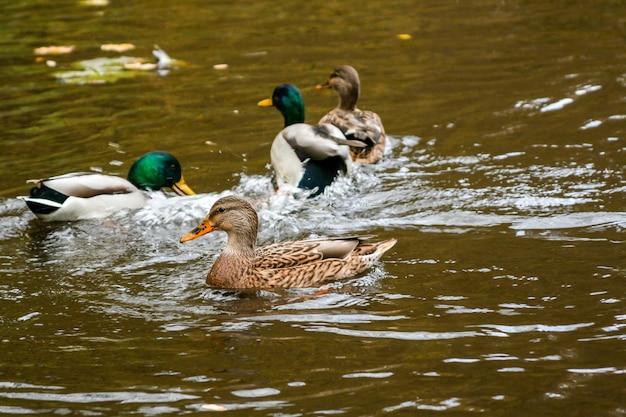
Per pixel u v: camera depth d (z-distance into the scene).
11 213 13.26
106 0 24.17
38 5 23.81
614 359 8.54
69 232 12.65
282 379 8.38
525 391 8.01
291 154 13.82
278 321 9.72
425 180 14.12
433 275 10.78
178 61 19.64
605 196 13.12
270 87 18.20
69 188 12.90
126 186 13.36
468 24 21.81
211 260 11.75
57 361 8.91
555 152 14.88
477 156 14.91
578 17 22.00
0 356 9.06
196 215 13.15
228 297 10.51
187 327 9.66
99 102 17.52
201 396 8.09
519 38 20.67
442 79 18.45
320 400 7.96
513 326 9.34
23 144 15.62
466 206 13.05
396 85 18.25
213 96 17.81
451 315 9.67
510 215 12.63
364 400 7.93
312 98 17.88
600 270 10.65
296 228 12.60
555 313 9.60
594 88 17.55
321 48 20.34
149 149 15.42
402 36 21.03
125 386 8.33
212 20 22.50
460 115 16.69
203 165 14.88
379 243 11.31
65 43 20.72
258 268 10.84
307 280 10.77
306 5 23.70
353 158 14.84
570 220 12.34
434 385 8.17
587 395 7.91
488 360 8.61
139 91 18.08
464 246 11.62
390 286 10.54
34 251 12.04
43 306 10.33
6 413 7.86
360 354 8.84
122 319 9.93
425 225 12.47
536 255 11.20
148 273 11.33
